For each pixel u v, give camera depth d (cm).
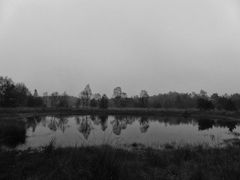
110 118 6412
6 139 2292
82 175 803
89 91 10975
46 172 934
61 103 10338
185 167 1132
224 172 894
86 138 2720
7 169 1065
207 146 1958
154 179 888
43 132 3170
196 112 7700
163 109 9000
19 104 8275
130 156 1448
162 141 2575
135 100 11700
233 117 6191
